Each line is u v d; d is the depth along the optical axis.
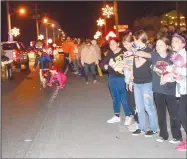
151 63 7.07
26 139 7.86
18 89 15.81
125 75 7.93
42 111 10.75
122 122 8.71
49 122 9.23
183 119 6.46
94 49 16.41
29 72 24.14
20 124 9.23
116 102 8.66
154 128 7.37
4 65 19.47
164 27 12.66
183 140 6.84
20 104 12.09
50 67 15.86
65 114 10.08
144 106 7.36
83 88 15.06
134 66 7.24
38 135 8.02
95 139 7.41
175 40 6.36
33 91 15.01
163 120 6.92
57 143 7.30
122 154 6.41
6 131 8.59
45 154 6.67
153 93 6.97
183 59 6.34
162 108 6.86
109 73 8.44
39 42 16.14
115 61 8.23
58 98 12.91
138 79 7.20
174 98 6.70
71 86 15.90
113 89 8.49
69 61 23.08
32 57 33.72
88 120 9.15
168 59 6.62
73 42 22.58
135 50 7.12
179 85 6.38
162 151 6.45
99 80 17.45
